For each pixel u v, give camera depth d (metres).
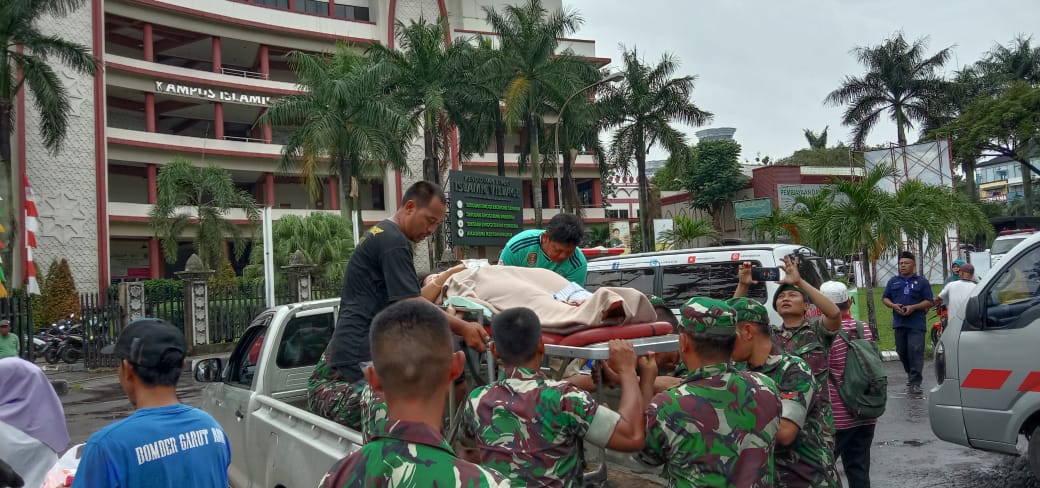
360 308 3.58
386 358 1.75
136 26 37.66
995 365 5.72
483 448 2.71
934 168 31.30
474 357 3.66
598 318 2.91
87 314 19.73
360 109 25.62
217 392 5.91
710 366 2.88
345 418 3.80
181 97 38.16
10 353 12.85
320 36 42.06
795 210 24.38
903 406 9.29
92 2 34.06
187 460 2.61
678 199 55.34
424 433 1.71
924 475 6.49
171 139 36.84
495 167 46.09
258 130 44.44
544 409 2.66
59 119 23.61
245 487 5.07
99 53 34.16
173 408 2.68
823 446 3.64
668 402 2.83
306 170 25.86
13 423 3.66
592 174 48.72
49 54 23.66
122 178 40.72
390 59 28.20
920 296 10.05
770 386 2.94
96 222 33.28
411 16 44.88
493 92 30.22
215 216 32.69
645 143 34.72
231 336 21.58
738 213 38.22
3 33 22.25
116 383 16.89
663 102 33.97
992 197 71.19
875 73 43.00
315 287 24.20
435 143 29.70
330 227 31.80
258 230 31.62
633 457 3.67
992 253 25.30
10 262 22.94
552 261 4.51
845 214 13.40
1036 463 5.61
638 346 2.91
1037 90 36.06
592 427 2.65
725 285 9.04
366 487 1.67
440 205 3.57
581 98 30.84
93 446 2.48
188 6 37.72
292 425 4.43
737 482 2.76
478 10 47.66
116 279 39.09
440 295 3.66
